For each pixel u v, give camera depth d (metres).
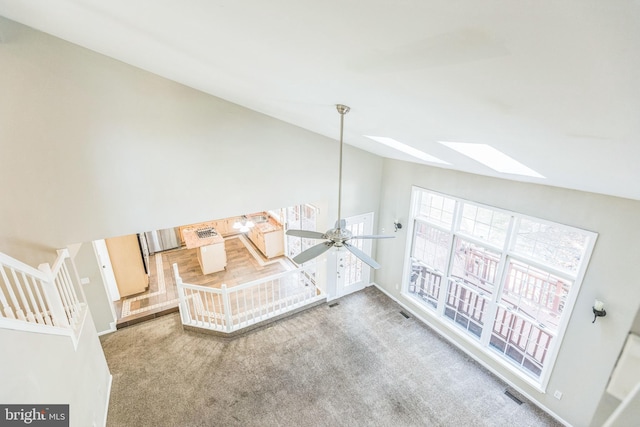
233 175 4.49
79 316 3.51
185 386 4.25
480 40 1.00
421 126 2.48
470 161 3.46
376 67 1.52
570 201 3.41
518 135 1.92
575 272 3.55
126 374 4.43
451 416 3.89
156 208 4.08
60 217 3.57
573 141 1.69
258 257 8.49
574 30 0.80
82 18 2.17
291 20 1.27
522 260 4.03
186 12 1.52
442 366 4.65
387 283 6.47
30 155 3.30
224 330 5.17
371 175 5.96
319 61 1.66
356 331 5.38
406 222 5.71
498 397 4.16
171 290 6.75
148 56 2.79
